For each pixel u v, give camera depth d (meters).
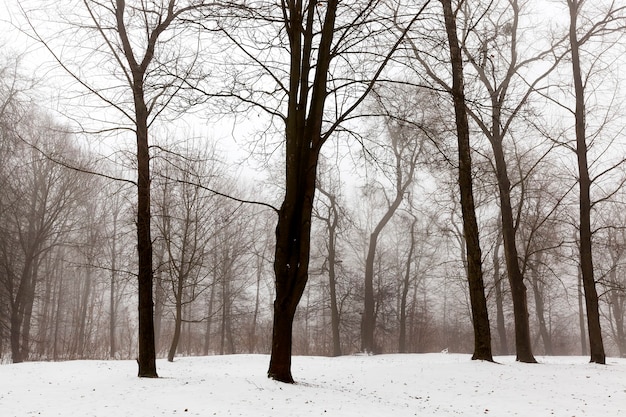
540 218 27.58
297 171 10.89
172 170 22.44
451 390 11.38
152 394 8.73
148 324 11.60
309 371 15.66
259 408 7.72
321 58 11.21
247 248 35.94
